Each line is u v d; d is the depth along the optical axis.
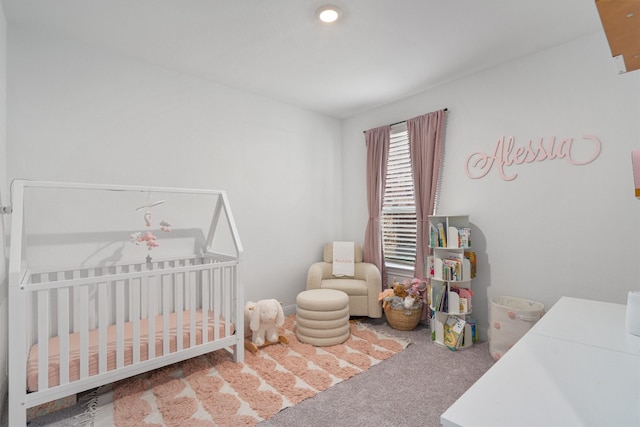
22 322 1.64
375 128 3.85
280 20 2.16
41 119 2.29
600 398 0.79
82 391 1.90
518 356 1.05
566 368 0.96
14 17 2.12
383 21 2.17
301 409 1.90
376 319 3.54
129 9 2.04
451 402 1.96
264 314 2.74
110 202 2.56
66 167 2.38
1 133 1.97
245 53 2.61
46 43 2.31
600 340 1.18
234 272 2.52
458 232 2.75
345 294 3.07
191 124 3.00
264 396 2.02
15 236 1.71
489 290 2.89
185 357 2.23
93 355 1.91
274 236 3.63
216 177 3.16
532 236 2.65
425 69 2.89
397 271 3.71
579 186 2.42
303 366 2.41
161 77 2.83
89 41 2.43
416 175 3.36
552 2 1.99
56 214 2.34
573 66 2.44
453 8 2.04
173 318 2.61
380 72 2.95
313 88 3.32
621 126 2.24
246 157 3.39
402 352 2.68
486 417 0.71
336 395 2.04
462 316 2.87
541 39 2.42
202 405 1.93
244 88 3.31
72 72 2.41
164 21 2.18
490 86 2.88
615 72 2.27
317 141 4.05
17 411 1.62
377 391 2.09
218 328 2.40
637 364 0.98
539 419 0.71
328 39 2.40
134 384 2.16
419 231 3.33
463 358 2.55
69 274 2.36
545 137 2.57
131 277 2.00
